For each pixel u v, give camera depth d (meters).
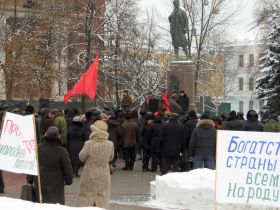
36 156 8.96
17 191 14.98
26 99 40.91
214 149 14.70
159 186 13.34
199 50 49.81
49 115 17.39
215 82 56.06
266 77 35.16
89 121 17.95
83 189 9.94
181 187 12.76
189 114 18.61
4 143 8.98
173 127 16.80
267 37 35.50
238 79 96.00
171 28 29.22
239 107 95.75
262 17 43.25
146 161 19.97
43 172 9.37
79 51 39.16
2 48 37.59
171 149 16.75
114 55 39.66
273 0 43.50
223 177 8.45
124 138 20.02
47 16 39.19
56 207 7.35
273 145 8.41
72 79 38.69
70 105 41.28
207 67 52.09
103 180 9.92
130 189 15.68
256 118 16.20
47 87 39.56
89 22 37.25
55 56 39.56
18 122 9.00
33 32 38.88
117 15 39.62
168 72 28.36
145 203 13.27
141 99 40.16
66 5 39.00
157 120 19.52
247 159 8.45
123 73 40.56
